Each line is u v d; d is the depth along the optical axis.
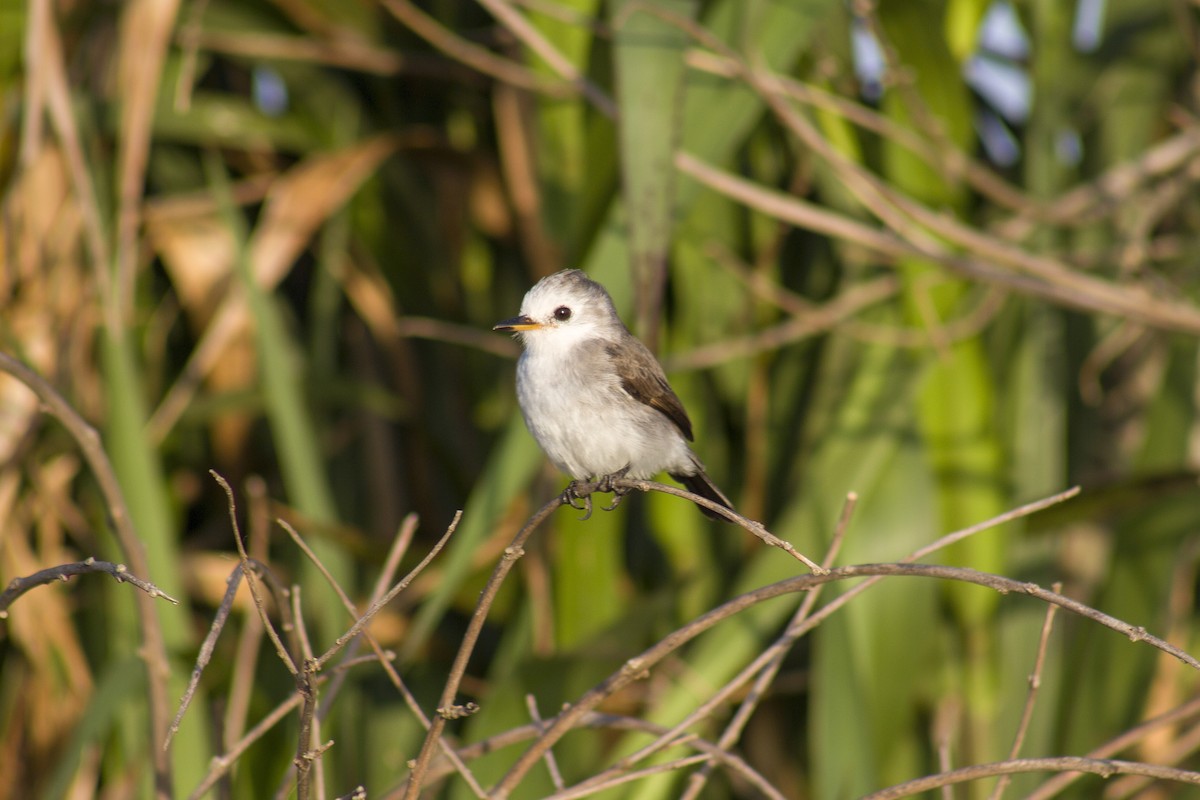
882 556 10.72
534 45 10.31
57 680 11.62
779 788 12.43
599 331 10.06
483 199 13.00
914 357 11.27
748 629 10.57
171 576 10.13
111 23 12.57
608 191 10.83
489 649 12.47
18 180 11.48
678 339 12.75
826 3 10.34
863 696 10.20
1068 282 10.62
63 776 9.32
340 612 10.76
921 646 10.70
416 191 13.27
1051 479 11.93
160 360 12.84
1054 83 12.30
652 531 12.41
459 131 13.72
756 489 12.55
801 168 12.82
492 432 13.09
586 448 9.79
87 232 10.31
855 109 10.84
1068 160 13.18
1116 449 13.59
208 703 10.73
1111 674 11.70
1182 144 12.01
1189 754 12.12
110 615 11.66
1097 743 11.52
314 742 7.04
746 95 10.12
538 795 10.00
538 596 11.15
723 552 12.44
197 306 12.46
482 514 9.66
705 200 12.68
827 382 12.43
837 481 10.89
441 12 12.92
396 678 6.98
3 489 11.03
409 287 13.30
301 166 12.30
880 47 10.52
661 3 9.16
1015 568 12.03
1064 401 12.96
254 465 13.59
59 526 12.07
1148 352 13.66
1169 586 11.66
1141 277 11.62
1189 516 11.64
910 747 11.34
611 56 11.27
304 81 13.05
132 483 10.10
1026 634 11.51
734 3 10.27
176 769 9.81
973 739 11.34
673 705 10.37
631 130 8.80
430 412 13.34
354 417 13.44
